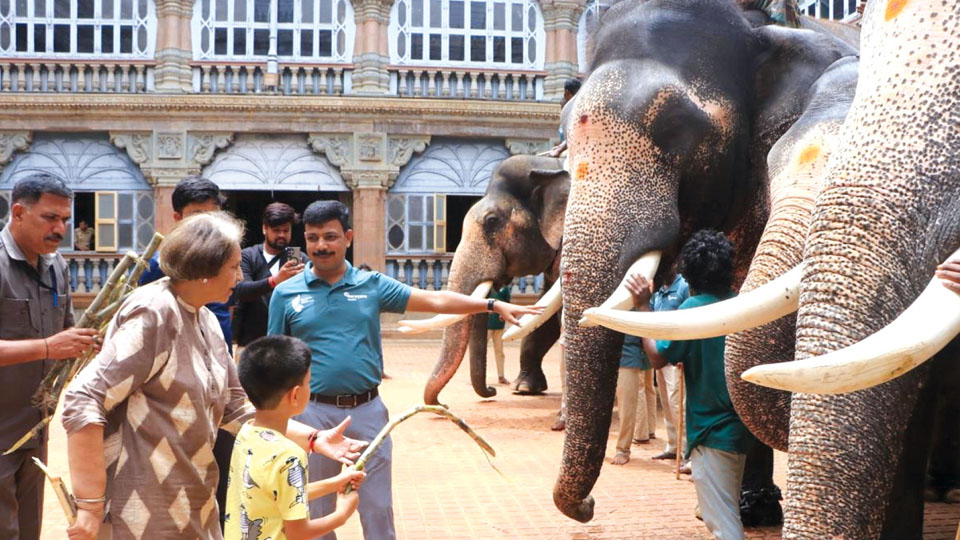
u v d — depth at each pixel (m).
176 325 3.19
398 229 23.05
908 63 3.25
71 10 22.22
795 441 3.00
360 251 22.58
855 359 2.58
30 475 4.17
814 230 3.16
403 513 6.49
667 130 5.30
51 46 22.11
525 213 10.75
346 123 22.42
